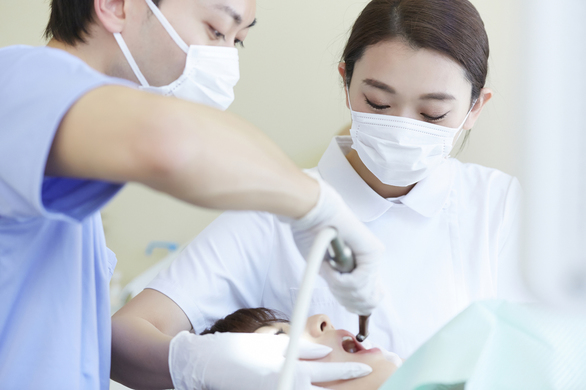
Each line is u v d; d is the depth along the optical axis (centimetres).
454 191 145
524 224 34
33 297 82
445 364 71
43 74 59
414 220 139
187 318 128
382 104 126
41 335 82
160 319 125
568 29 32
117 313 124
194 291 129
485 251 139
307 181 64
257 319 121
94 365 92
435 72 119
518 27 34
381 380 97
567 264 33
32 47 69
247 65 257
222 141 54
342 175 141
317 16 248
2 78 61
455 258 138
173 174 51
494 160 211
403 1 122
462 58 120
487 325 77
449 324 79
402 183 133
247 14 102
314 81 254
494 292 137
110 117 53
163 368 105
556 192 32
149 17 93
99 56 94
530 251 34
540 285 34
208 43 101
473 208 144
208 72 102
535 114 33
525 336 76
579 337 74
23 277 81
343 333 109
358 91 129
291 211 63
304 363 94
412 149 124
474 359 71
